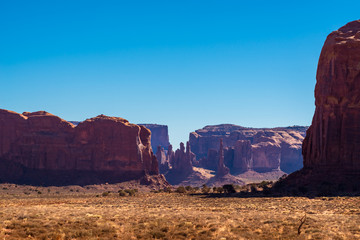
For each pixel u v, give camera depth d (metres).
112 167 199.12
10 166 193.25
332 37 113.69
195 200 94.56
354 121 105.50
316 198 86.00
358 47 107.19
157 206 75.88
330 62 109.94
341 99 107.56
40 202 94.25
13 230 37.03
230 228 41.81
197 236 37.56
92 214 51.16
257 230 40.78
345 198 83.06
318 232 39.81
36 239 34.81
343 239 36.91
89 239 35.22
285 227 42.94
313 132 112.44
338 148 106.31
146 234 37.91
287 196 94.62
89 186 185.75
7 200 103.50
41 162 196.62
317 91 113.88
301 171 113.19
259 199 89.38
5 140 198.62
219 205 77.56
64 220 43.47
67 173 196.12
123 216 49.97
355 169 102.94
